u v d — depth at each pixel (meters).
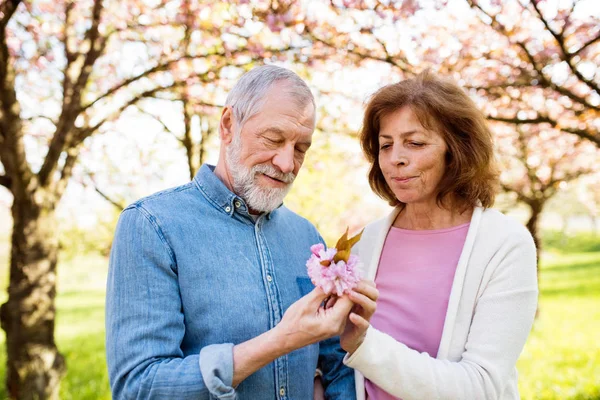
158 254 1.38
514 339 1.42
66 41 3.77
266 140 1.49
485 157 1.58
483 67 4.04
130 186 5.67
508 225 1.55
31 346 3.49
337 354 1.71
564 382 4.95
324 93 4.23
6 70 3.20
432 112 1.53
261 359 1.26
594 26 3.57
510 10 3.56
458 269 1.52
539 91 4.18
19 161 3.38
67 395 4.52
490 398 1.37
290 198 6.57
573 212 23.98
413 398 1.35
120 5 3.90
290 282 1.60
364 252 1.80
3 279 11.66
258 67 1.56
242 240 1.53
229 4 3.47
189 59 3.46
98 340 7.14
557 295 10.72
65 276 14.27
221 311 1.42
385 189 1.79
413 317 1.58
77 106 3.52
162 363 1.29
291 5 3.39
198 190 1.57
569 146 6.34
